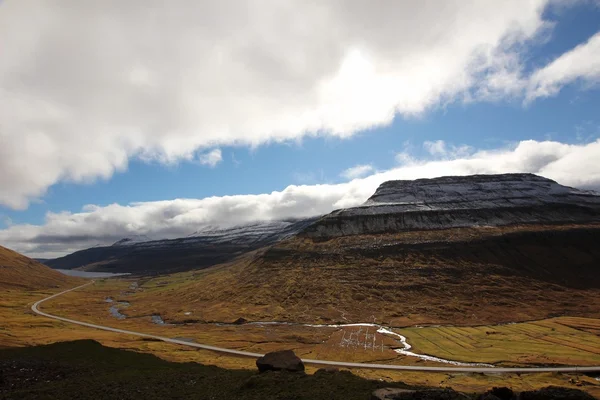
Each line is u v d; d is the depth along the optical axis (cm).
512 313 19450
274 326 18525
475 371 10275
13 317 18525
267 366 6200
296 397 4691
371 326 18075
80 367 7312
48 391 5622
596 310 19525
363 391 4666
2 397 5325
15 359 7644
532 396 3978
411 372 10244
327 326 18338
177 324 19712
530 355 11844
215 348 13388
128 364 7900
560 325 16525
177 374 6819
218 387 5638
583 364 10731
